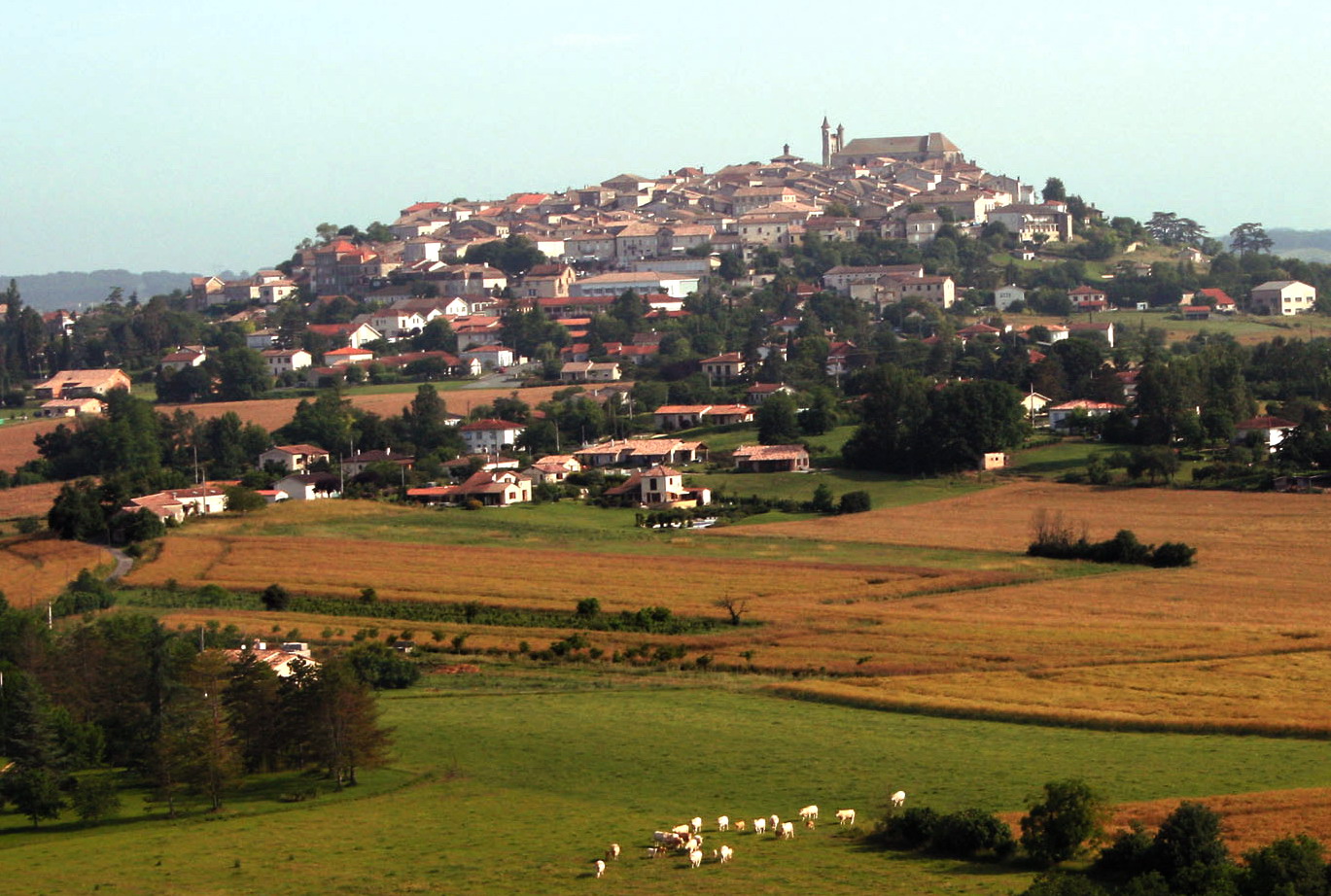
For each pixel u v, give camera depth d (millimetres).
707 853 156625
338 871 157500
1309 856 135500
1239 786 166750
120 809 188125
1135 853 144500
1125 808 157250
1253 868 135750
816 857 154625
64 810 189750
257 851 166000
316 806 184875
